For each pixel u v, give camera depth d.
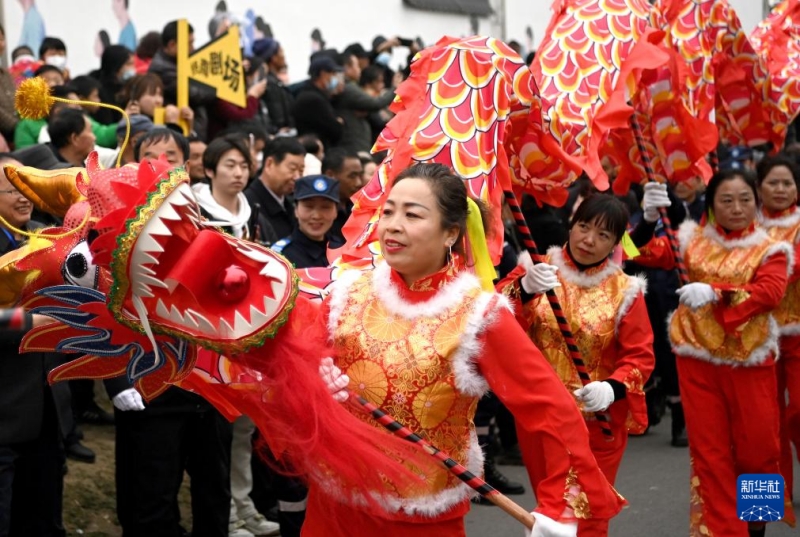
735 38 6.08
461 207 3.12
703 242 5.53
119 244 2.85
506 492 6.52
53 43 7.48
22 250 3.05
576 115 4.78
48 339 3.13
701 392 5.30
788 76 6.32
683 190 7.37
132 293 2.96
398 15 10.52
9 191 4.39
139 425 4.80
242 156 5.47
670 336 5.42
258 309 2.99
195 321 2.99
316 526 3.21
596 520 4.09
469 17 11.36
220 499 5.06
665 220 5.40
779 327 5.85
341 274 3.35
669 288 7.71
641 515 6.11
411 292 3.13
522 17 12.16
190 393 4.86
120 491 4.93
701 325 5.27
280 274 3.02
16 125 6.33
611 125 4.86
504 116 4.15
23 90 2.93
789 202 5.93
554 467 3.07
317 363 3.05
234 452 5.67
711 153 6.37
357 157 6.56
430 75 4.16
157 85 6.83
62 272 3.05
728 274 5.33
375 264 3.68
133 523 4.85
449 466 3.03
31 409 4.42
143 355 3.14
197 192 5.41
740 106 6.37
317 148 7.65
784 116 6.35
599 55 4.99
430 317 3.09
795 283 5.85
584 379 4.45
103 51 7.83
